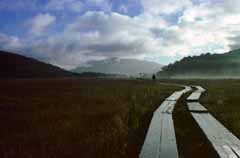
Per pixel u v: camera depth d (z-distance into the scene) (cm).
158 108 1538
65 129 939
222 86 3816
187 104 1773
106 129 938
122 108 1490
